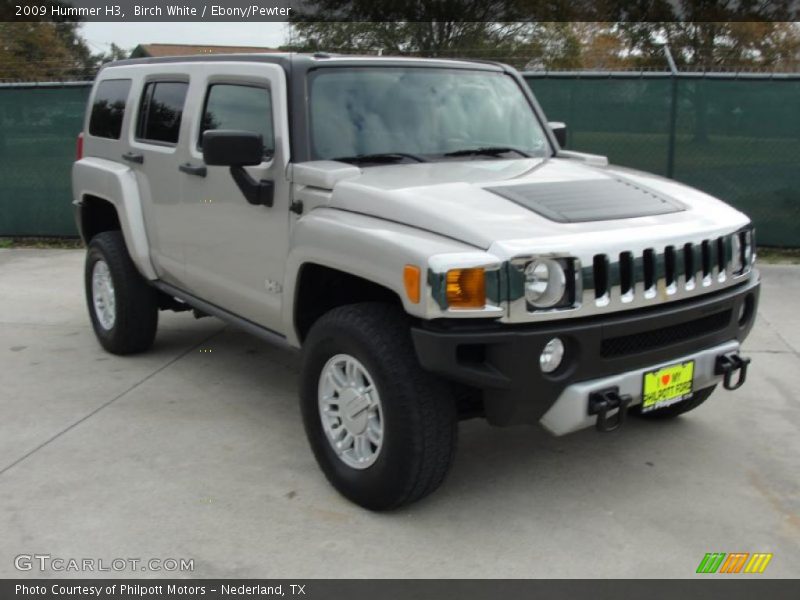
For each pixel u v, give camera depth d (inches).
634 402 131.5
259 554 126.6
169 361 220.4
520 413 125.2
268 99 159.3
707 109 347.6
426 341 120.0
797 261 340.5
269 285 160.7
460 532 133.2
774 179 348.2
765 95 341.4
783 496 145.4
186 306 223.9
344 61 163.3
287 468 156.2
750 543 130.2
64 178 395.9
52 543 129.4
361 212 137.3
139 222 203.6
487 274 117.7
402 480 129.3
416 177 145.8
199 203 179.0
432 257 118.0
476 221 124.6
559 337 122.5
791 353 224.7
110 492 146.1
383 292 144.9
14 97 390.9
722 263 141.4
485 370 121.6
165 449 164.4
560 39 720.3
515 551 127.8
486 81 183.0
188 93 184.2
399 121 164.6
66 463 157.9
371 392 134.3
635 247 127.3
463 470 155.7
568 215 131.1
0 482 149.7
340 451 142.2
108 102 223.5
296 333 154.4
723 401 190.4
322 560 125.2
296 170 149.0
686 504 142.6
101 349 231.8
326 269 147.8
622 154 358.0
